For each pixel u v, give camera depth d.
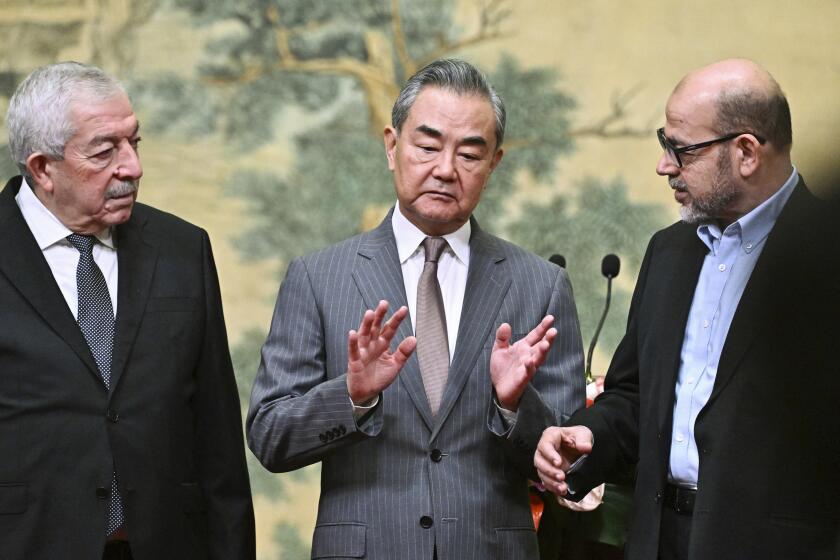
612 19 11.92
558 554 5.74
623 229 11.80
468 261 5.16
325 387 4.70
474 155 4.92
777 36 11.72
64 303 4.84
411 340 4.58
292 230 12.09
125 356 4.89
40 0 11.93
